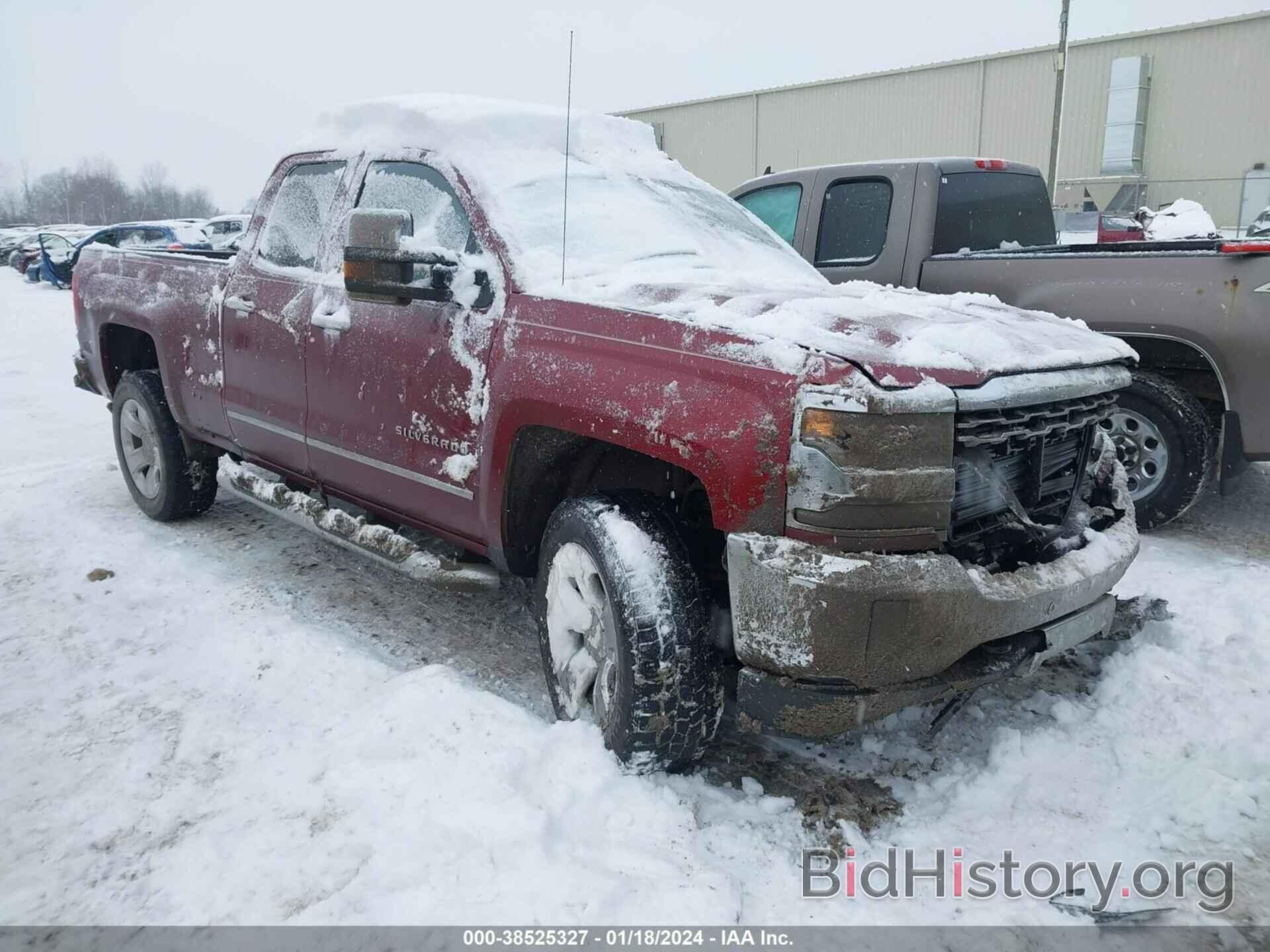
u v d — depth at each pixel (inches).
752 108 1236.5
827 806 108.3
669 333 105.1
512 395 118.0
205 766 114.0
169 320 185.3
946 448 94.3
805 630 92.5
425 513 138.3
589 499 113.4
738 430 95.7
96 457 267.7
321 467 155.5
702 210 160.6
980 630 97.4
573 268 127.8
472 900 89.8
